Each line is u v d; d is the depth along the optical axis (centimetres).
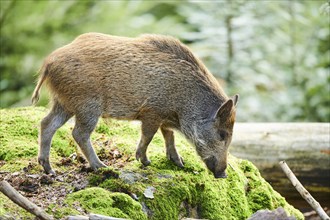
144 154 1120
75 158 1151
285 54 2016
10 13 1964
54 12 1984
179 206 1070
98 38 1090
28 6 1975
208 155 1120
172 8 2341
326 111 1898
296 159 1394
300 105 1911
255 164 1402
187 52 1117
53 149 1172
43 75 1070
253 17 2019
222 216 1105
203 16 2033
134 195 1030
